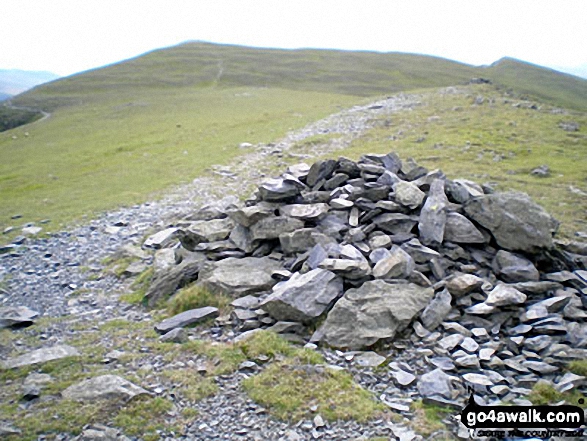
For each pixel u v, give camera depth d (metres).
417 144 38.38
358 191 16.80
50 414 9.29
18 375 11.05
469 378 10.14
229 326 12.79
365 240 15.28
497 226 14.99
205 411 9.44
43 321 14.69
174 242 21.31
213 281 14.30
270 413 9.30
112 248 22.25
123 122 69.44
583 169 29.81
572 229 19.77
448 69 180.00
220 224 17.94
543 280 13.90
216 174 35.97
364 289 12.60
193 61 167.50
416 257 14.30
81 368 11.27
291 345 11.57
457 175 28.92
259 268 14.97
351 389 9.83
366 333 11.43
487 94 63.47
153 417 9.23
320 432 8.73
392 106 59.50
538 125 42.84
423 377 10.16
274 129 51.47
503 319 12.27
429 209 15.52
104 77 144.38
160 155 44.97
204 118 65.12
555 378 10.19
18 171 44.53
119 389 9.84
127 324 13.93
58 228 25.92
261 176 34.56
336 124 51.22
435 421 8.97
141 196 31.66
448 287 13.04
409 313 11.88
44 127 74.75
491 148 35.75
